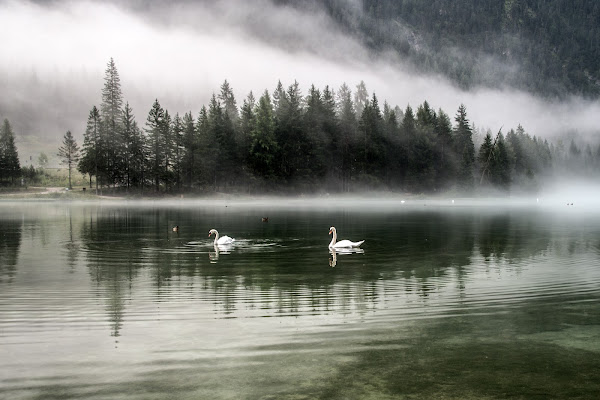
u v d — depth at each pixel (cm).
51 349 954
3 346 971
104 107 12419
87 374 834
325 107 13325
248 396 752
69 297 1375
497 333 1062
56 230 3525
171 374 834
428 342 1000
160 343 987
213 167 11281
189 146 11444
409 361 898
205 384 795
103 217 5159
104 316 1180
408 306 1284
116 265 1938
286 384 795
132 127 11706
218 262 2014
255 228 3725
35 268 1864
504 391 773
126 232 3372
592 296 1402
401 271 1809
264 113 11962
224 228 3716
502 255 2250
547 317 1186
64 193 10812
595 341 1014
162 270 1822
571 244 2689
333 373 841
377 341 1005
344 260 2072
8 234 3212
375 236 3130
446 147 14450
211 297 1377
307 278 1659
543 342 1006
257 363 884
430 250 2427
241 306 1279
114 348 959
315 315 1193
